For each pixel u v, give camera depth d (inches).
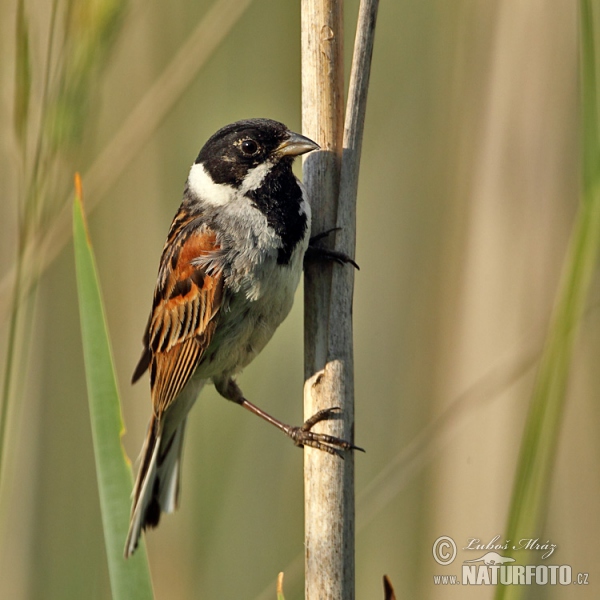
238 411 387.5
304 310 247.0
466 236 354.9
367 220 417.4
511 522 213.0
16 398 263.1
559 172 328.5
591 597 334.3
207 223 299.3
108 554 234.2
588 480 345.1
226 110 402.3
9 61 255.0
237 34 403.9
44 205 246.2
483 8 366.3
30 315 265.4
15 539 361.7
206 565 370.9
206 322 297.0
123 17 242.7
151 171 405.7
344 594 225.9
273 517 383.9
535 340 300.2
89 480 380.8
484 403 315.3
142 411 406.9
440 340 382.9
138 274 404.8
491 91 342.0
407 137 410.9
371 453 404.5
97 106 245.4
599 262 270.7
